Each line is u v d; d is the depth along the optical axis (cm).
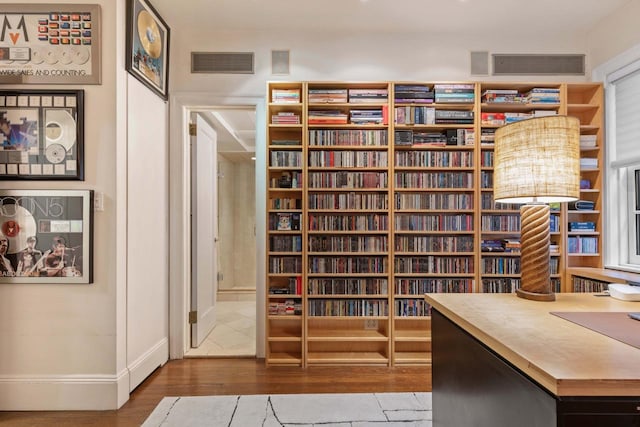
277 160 260
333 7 244
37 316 198
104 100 201
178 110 271
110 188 201
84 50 200
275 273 258
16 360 198
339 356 262
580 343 96
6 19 198
